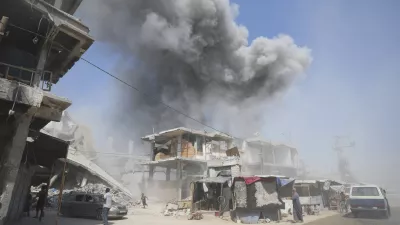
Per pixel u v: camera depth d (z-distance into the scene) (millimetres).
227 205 18859
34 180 21141
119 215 16469
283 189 21953
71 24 10188
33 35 10508
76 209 17109
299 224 14344
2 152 8797
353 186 17172
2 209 7840
